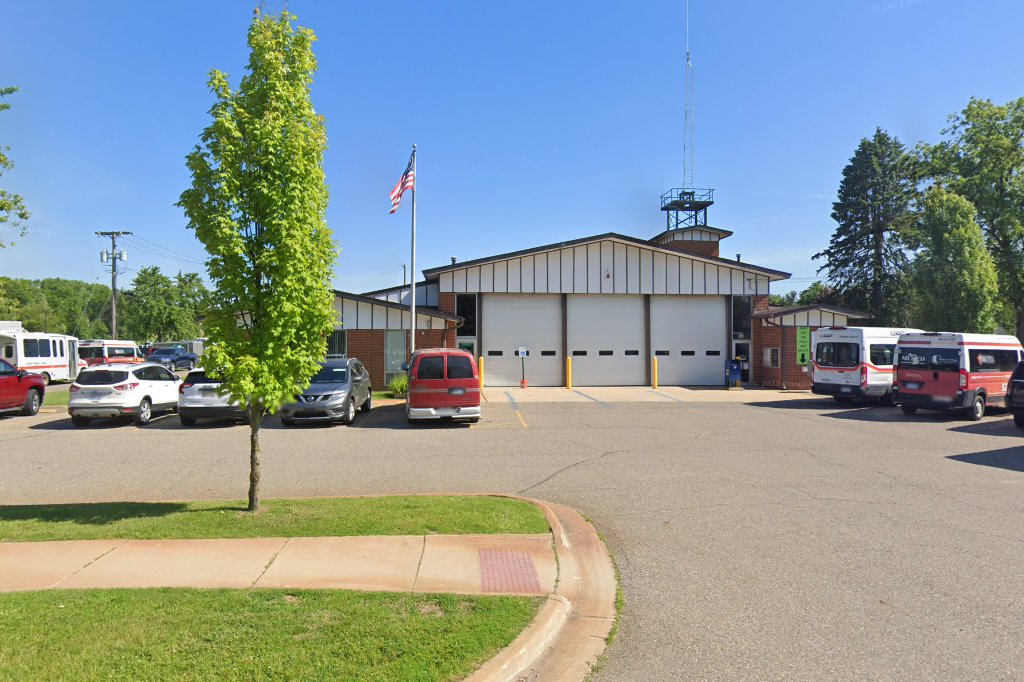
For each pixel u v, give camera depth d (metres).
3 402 17.58
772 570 5.71
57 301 101.00
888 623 4.63
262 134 6.48
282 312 6.51
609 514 7.56
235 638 4.05
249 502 7.21
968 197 34.69
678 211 41.22
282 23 6.92
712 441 13.09
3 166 22.64
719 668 4.02
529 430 14.77
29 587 4.92
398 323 24.44
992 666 4.00
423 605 4.69
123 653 3.83
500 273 26.03
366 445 12.73
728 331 27.34
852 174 47.38
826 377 20.14
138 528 6.48
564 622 4.70
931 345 17.05
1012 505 7.94
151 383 16.78
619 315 26.91
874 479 9.46
